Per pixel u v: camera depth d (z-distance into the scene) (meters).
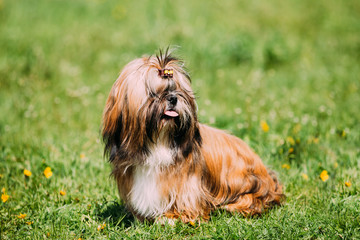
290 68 11.58
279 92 9.59
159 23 13.74
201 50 11.79
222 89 9.83
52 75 10.62
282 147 6.58
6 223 4.93
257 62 11.66
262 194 4.96
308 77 10.60
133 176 4.56
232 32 13.62
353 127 7.52
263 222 4.57
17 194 5.64
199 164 4.60
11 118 8.41
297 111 8.38
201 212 4.67
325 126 7.52
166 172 4.46
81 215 4.98
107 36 13.30
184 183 4.51
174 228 4.53
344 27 15.09
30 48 11.54
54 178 6.01
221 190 4.85
